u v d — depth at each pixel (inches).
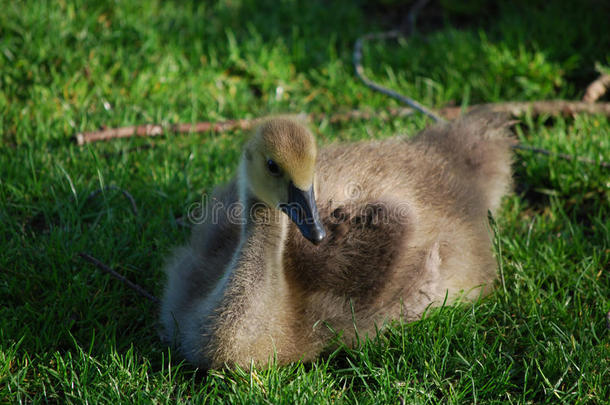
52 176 323.0
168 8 449.7
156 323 261.3
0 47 386.9
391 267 246.8
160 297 268.4
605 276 285.3
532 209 331.3
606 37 423.5
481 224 285.1
